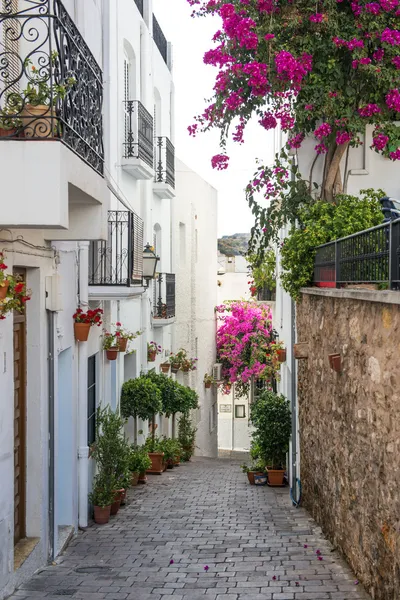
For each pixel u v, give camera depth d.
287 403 15.31
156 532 10.43
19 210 5.86
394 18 10.52
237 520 11.27
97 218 8.45
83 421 10.88
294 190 12.29
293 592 7.25
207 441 26.95
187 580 7.79
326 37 10.51
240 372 26.53
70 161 6.32
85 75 7.31
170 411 17.62
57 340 9.21
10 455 7.04
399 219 6.10
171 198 20.08
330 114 10.80
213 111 11.38
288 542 9.62
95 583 7.68
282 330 17.77
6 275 6.29
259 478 15.20
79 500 10.74
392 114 11.33
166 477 16.36
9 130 6.10
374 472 6.94
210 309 27.41
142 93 16.88
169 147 19.11
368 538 7.19
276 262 19.61
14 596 7.11
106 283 12.09
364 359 7.39
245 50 10.88
